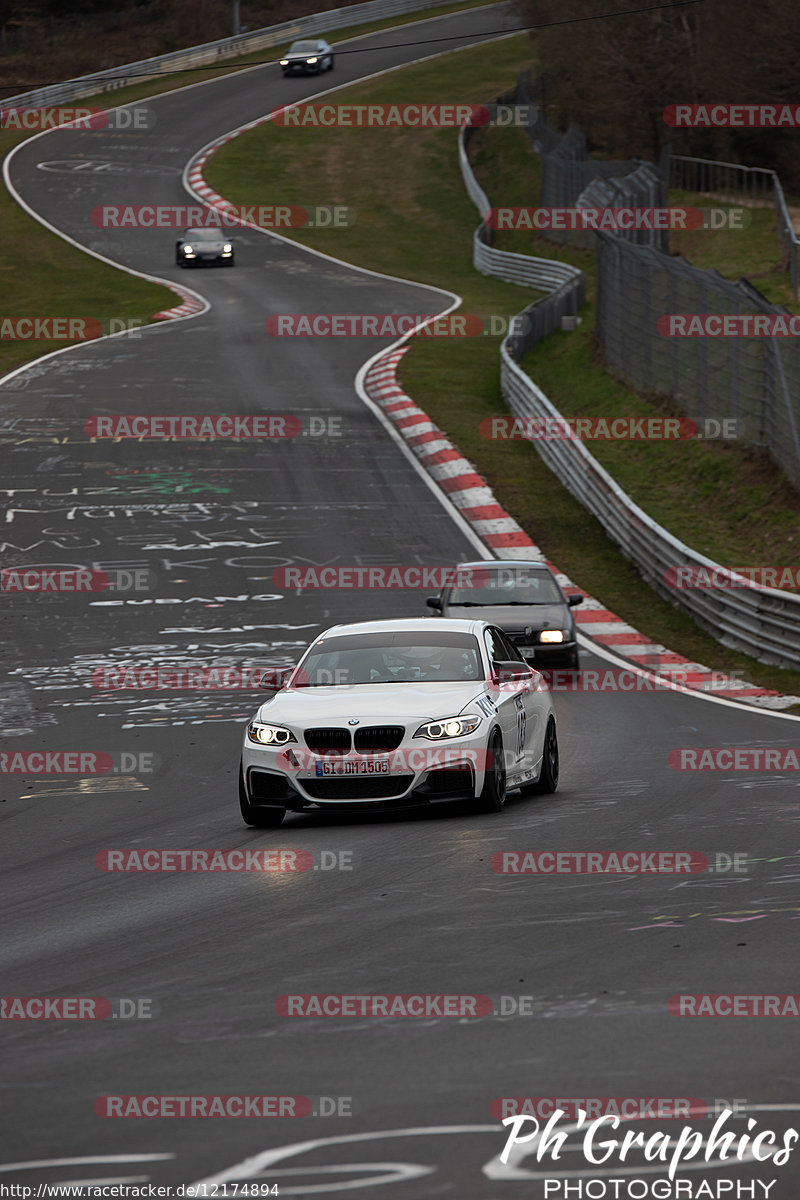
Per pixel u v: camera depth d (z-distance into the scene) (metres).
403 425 138.62
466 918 29.45
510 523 110.19
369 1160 16.91
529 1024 22.08
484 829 39.88
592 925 28.34
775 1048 20.61
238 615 87.69
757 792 44.38
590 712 64.88
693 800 43.38
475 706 42.47
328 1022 22.56
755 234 183.88
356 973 25.53
